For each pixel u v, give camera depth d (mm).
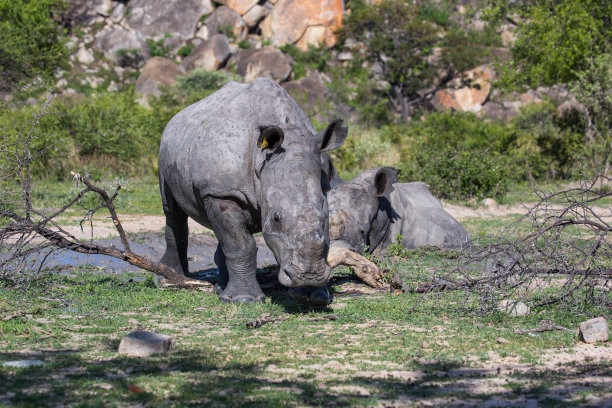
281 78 98625
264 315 11664
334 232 17156
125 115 42781
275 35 107812
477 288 12633
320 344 9852
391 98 100875
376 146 45625
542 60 45750
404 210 19734
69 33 102438
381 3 98875
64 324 10758
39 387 7539
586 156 40719
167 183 15031
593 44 43938
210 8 108438
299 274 10602
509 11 49656
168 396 7332
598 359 9094
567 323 11266
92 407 6875
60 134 37781
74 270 16609
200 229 24094
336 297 13867
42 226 13719
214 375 8133
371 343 9945
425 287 14359
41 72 41031
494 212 31672
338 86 94125
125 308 12289
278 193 11266
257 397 7312
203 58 97812
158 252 20312
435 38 97438
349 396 7383
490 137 47875
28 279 13539
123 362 8688
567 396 7383
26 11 42000
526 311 12000
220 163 12766
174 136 14461
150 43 104562
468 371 8547
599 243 11930
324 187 12383
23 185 14703
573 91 42938
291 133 12016
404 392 7578
